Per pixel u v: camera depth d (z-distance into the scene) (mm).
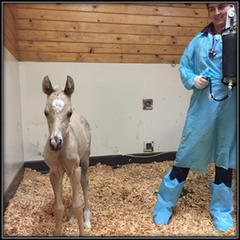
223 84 1740
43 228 1748
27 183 2566
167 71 3336
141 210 2072
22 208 2006
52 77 2982
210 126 1788
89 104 3117
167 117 3393
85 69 3068
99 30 3002
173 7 3074
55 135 1258
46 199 2225
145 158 3359
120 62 3203
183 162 1909
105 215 1965
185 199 2266
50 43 2926
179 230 1760
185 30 3238
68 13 2854
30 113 2939
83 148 1813
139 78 3248
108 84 3154
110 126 3213
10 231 1660
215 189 1894
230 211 1896
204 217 1954
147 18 3068
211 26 1874
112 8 2926
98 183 2646
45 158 1476
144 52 3236
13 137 2352
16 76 2674
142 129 3322
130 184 2643
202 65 1808
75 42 2996
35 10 2750
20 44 2830
